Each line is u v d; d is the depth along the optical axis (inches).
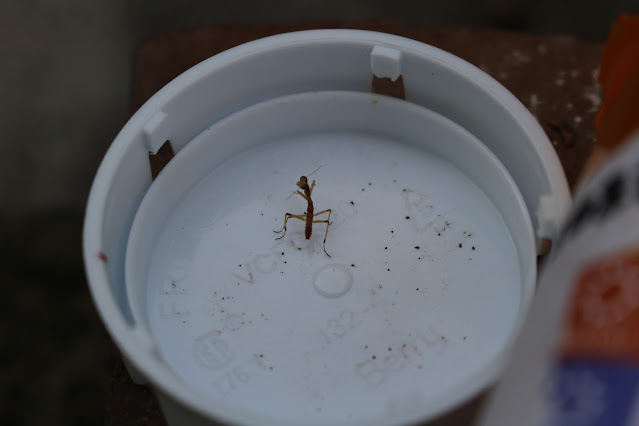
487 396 9.4
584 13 17.5
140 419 11.2
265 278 10.9
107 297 9.8
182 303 10.8
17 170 17.2
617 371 7.8
